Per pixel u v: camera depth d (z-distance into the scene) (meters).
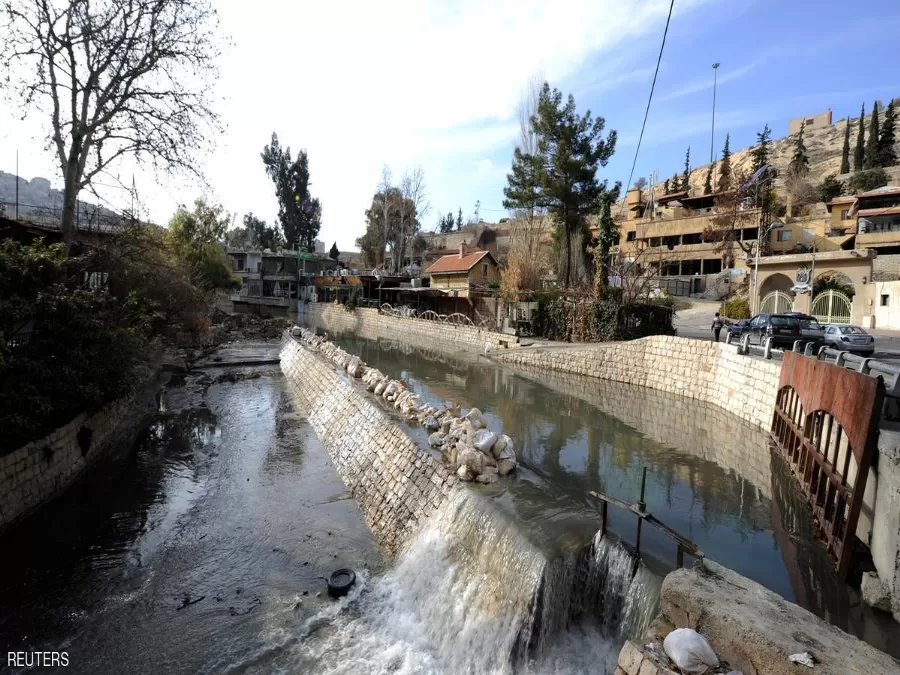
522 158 37.09
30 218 21.14
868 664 3.73
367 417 13.79
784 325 20.86
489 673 6.36
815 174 75.88
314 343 28.11
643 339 22.44
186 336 31.28
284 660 6.71
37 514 10.12
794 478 10.84
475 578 7.32
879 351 19.92
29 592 8.00
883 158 63.12
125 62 17.11
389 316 49.06
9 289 10.63
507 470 9.34
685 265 50.19
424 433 11.57
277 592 8.14
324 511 10.92
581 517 7.72
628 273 29.31
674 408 18.20
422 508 9.34
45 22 15.73
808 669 3.68
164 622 7.39
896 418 6.96
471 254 50.19
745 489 10.54
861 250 32.19
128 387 13.66
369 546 9.53
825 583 6.72
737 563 7.36
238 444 15.37
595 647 6.27
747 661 4.05
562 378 24.30
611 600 6.42
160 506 11.05
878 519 6.29
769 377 15.19
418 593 7.98
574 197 34.78
